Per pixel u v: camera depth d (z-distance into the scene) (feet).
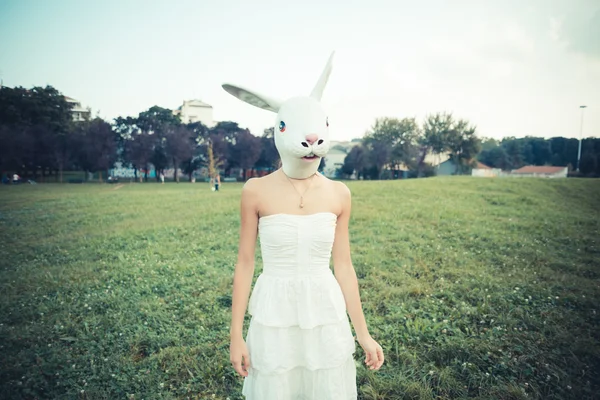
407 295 15.46
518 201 37.19
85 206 41.93
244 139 150.10
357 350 11.65
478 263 19.70
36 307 15.60
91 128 108.88
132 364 11.18
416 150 127.75
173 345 12.34
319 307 6.06
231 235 27.07
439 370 10.56
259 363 5.90
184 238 26.48
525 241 23.68
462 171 123.03
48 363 11.19
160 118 151.84
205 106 206.39
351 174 146.20
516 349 11.37
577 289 16.34
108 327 13.53
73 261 21.94
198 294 16.39
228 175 167.22
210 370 10.64
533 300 15.15
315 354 5.98
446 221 29.07
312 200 6.17
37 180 105.70
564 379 10.09
